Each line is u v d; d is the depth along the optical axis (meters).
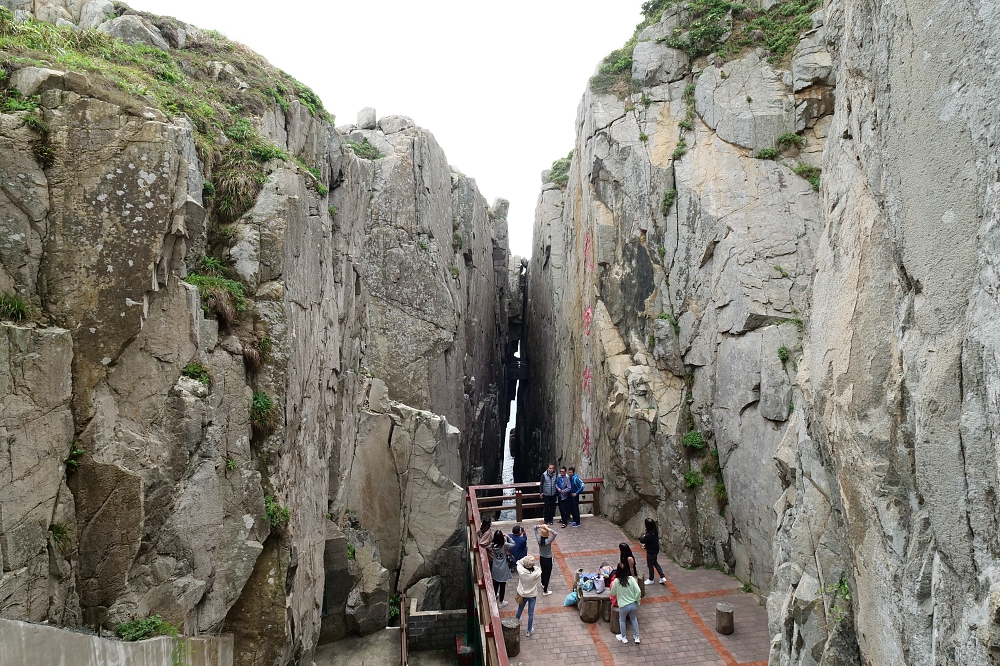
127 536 7.02
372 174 25.88
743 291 14.88
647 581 13.84
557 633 11.45
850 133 7.36
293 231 10.54
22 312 6.62
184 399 7.91
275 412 9.71
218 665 8.09
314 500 12.15
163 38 12.66
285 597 9.53
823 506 7.77
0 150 6.73
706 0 18.66
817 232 15.18
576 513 16.94
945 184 4.58
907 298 5.32
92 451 6.88
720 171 16.69
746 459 14.16
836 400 6.50
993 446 3.98
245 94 12.53
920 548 4.92
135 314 7.23
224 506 8.73
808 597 7.50
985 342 4.04
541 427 34.66
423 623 17.61
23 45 7.92
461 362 29.12
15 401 6.18
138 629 6.95
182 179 7.79
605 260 19.14
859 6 6.48
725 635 11.49
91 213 7.15
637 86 19.19
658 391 16.25
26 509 6.19
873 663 5.82
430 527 20.64
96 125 7.27
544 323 34.97
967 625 4.18
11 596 5.93
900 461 5.24
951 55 4.51
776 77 17.20
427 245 26.69
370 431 21.00
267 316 9.83
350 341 16.73
